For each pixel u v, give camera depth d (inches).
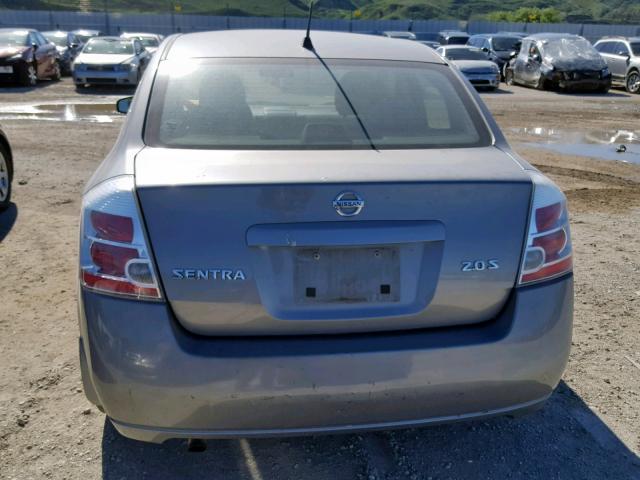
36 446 106.7
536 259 91.8
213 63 114.0
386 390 87.4
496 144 106.6
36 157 334.3
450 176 90.0
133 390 84.8
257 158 93.3
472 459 106.6
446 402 90.2
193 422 86.1
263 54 118.1
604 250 209.2
